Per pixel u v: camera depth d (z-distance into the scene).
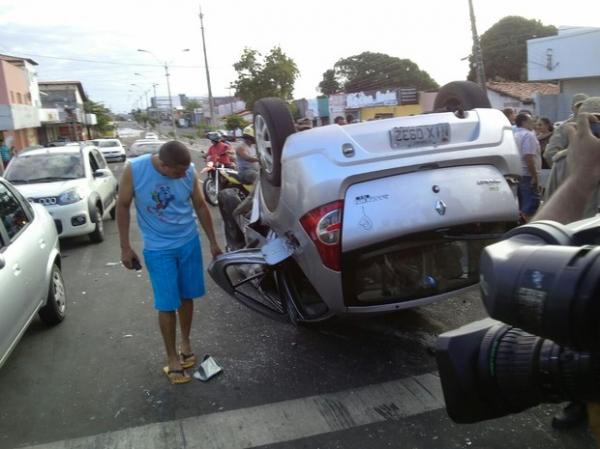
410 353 4.16
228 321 4.98
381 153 3.40
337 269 3.38
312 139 3.48
